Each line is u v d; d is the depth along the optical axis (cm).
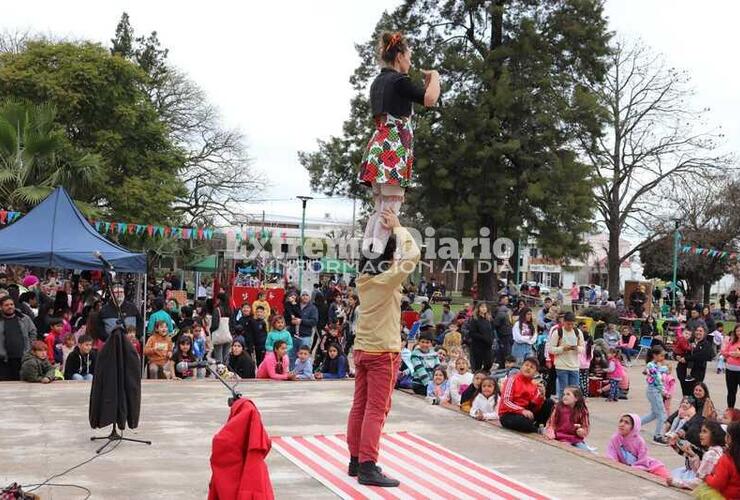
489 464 759
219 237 2998
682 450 877
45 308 1391
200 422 882
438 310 3231
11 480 628
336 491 629
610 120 2900
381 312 645
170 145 3603
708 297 4662
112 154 3338
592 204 2842
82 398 1000
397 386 1210
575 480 712
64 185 2603
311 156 3164
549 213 2812
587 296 4019
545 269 6675
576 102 2852
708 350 1404
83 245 1302
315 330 1697
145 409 956
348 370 1350
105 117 3381
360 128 3084
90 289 1819
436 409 1047
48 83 3166
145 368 1286
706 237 3897
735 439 624
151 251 3441
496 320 1655
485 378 998
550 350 1270
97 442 770
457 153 2742
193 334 1298
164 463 698
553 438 892
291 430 865
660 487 702
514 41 2888
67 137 3162
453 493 643
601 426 1205
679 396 1578
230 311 1662
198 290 2975
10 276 1938
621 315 2402
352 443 674
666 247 4106
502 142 2780
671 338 2342
